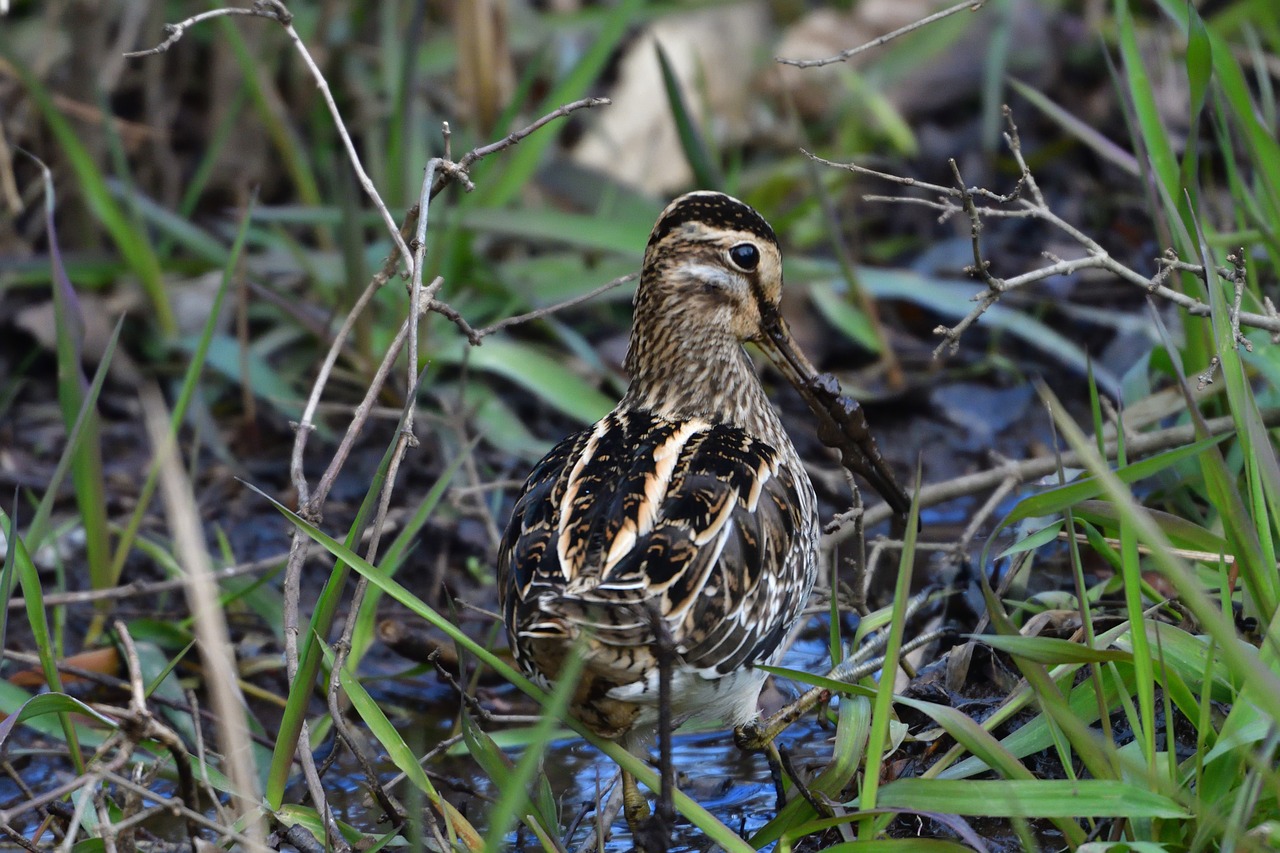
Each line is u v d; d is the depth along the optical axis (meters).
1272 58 13.82
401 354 12.49
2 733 6.96
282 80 15.56
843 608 9.12
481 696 10.09
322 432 12.70
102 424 13.05
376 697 10.15
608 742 7.48
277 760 7.43
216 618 6.91
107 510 11.71
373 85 15.51
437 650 8.05
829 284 13.85
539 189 15.06
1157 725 7.96
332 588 7.38
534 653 7.17
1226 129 9.97
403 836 7.66
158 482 12.09
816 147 16.42
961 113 16.83
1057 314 13.85
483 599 10.96
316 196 14.25
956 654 8.62
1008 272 14.40
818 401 8.94
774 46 17.03
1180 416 11.01
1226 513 6.86
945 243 15.02
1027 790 6.70
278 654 10.41
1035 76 16.88
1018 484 10.21
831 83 16.72
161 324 13.20
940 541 11.28
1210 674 6.75
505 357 12.45
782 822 7.45
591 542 7.36
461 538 11.52
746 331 9.04
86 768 7.62
